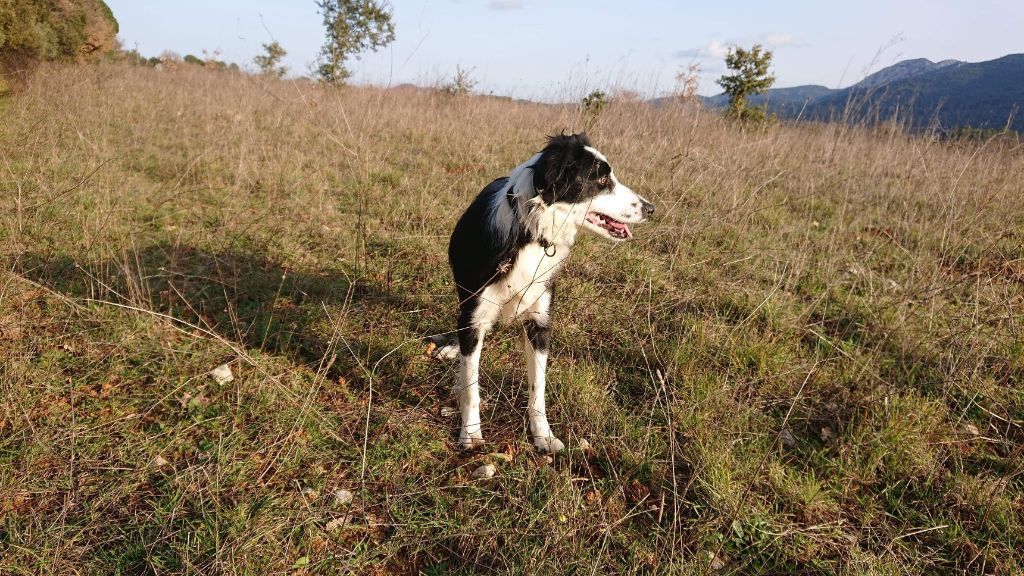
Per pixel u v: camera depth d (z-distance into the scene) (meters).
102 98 8.82
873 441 2.79
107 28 13.20
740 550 2.30
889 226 5.97
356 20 9.44
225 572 1.98
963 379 3.26
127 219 5.00
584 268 4.61
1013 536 2.36
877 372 3.36
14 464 2.39
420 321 3.94
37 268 3.86
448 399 3.05
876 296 4.32
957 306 4.22
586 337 3.74
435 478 2.55
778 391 3.30
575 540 2.21
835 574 2.20
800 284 4.61
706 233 5.18
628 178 6.36
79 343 3.23
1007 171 6.28
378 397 3.14
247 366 3.20
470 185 6.46
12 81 7.44
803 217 6.23
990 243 5.00
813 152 7.96
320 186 6.14
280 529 2.22
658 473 2.64
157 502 2.28
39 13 10.53
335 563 2.11
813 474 2.66
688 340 3.58
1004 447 2.89
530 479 2.54
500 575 2.09
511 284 2.79
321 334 3.65
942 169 6.76
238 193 5.93
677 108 7.59
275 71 11.89
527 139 8.59
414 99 10.38
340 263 4.64
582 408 3.03
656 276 4.49
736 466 2.67
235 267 4.20
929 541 2.40
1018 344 3.54
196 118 9.50
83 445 2.54
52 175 5.27
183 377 3.03
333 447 2.70
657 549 2.25
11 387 2.74
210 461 2.49
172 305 3.77
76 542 2.11
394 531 2.29
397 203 5.90
